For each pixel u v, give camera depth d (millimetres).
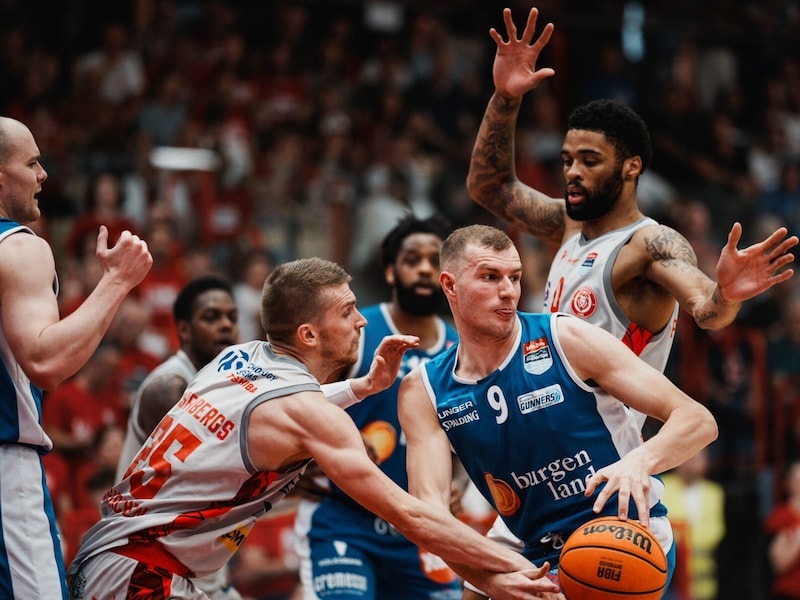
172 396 6383
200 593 5070
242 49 16734
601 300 5516
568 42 18422
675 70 19172
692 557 10828
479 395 5047
